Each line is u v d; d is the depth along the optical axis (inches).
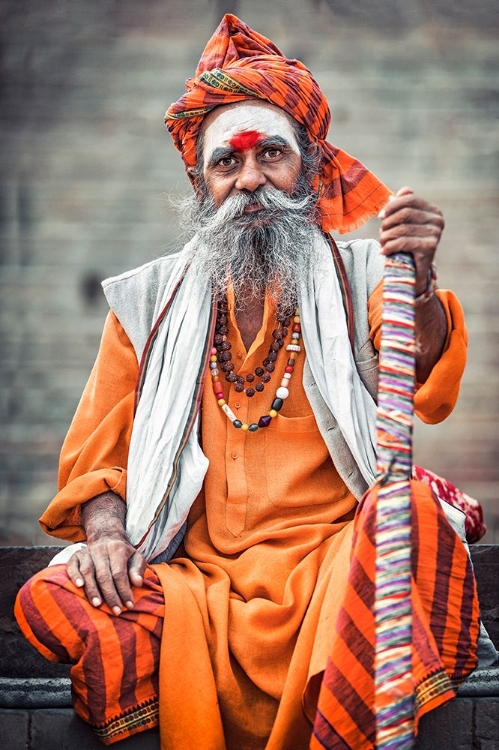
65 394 490.6
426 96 500.4
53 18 502.9
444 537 147.9
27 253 498.0
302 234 184.7
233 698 156.8
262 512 175.9
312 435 178.9
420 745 156.9
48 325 495.2
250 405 181.8
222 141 186.5
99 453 182.1
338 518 178.1
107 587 155.9
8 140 500.7
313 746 140.9
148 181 502.9
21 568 204.5
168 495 173.2
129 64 504.1
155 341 184.7
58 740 159.6
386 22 501.4
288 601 162.1
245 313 187.5
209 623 161.2
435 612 147.6
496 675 164.7
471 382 482.6
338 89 500.4
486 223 496.7
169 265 193.8
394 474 134.8
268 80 186.2
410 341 140.6
